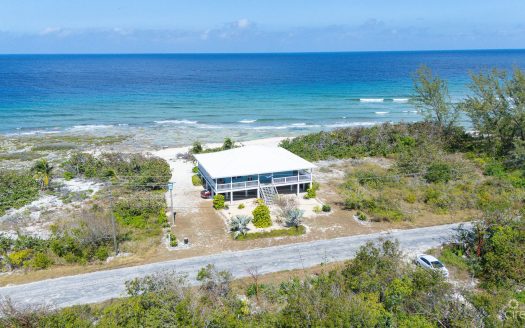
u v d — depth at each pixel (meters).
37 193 42.66
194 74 185.25
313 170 51.09
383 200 38.38
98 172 48.16
